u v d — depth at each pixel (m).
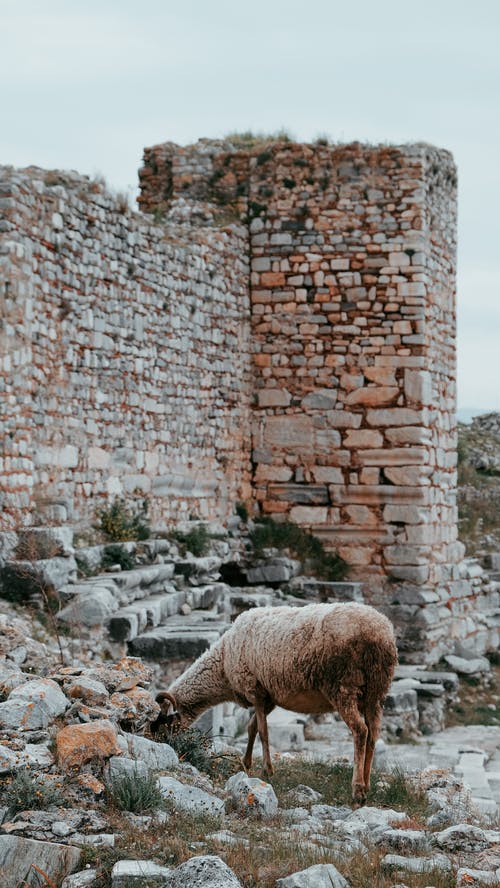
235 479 23.19
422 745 18.02
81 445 17.39
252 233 24.09
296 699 10.32
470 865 7.97
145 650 14.42
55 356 16.62
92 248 17.81
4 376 15.02
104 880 7.15
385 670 9.95
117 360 18.59
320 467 23.64
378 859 7.85
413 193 23.41
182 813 8.54
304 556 23.31
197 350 21.59
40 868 7.25
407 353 23.34
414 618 22.66
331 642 9.89
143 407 19.48
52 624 13.92
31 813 7.93
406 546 23.00
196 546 20.09
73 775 8.61
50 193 16.58
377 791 10.60
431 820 9.62
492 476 32.75
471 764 16.38
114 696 10.48
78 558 15.88
